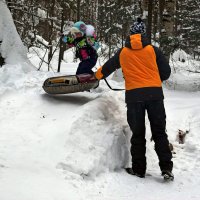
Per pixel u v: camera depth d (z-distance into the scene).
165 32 10.69
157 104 4.62
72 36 5.75
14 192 3.30
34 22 10.07
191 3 14.38
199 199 3.96
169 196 4.03
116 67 4.85
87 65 5.71
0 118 5.06
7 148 4.33
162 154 4.61
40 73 6.54
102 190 3.96
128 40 4.77
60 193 3.53
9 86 5.91
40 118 5.04
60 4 10.21
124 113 5.46
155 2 13.79
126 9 12.51
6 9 7.19
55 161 4.16
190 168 5.00
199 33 11.55
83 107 5.03
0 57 6.94
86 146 4.40
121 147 4.84
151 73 4.64
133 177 4.55
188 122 6.36
